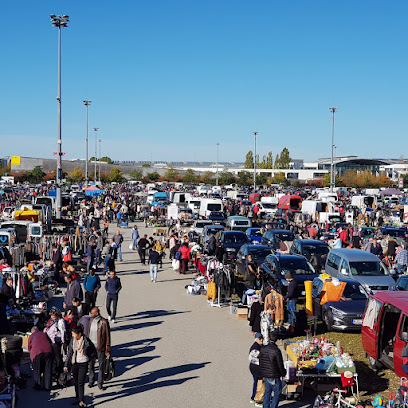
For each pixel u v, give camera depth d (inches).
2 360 404.2
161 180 5620.1
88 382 448.8
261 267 799.1
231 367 488.1
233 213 2155.5
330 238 1366.9
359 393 425.7
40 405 402.6
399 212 2046.0
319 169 7086.6
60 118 1435.8
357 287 649.0
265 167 7603.4
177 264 1023.0
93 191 2400.3
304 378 420.2
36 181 4606.3
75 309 518.9
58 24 1418.6
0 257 837.8
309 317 591.5
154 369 482.3
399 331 435.8
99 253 1069.1
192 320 659.4
